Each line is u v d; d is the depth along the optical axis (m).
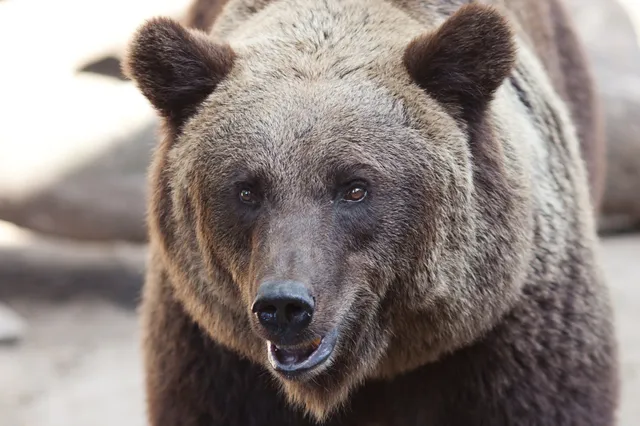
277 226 7.81
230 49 8.55
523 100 9.62
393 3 9.13
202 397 9.31
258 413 9.35
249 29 9.17
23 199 17.77
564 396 9.05
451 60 8.19
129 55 8.49
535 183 9.03
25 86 17.81
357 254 8.02
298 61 8.34
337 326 8.02
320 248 7.79
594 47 22.66
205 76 8.45
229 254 8.20
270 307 7.55
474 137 8.38
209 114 8.33
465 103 8.35
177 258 8.68
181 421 9.39
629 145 20.97
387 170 7.96
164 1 18.08
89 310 18.19
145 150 17.78
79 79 17.91
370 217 7.98
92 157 17.67
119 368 15.91
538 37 11.52
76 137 17.66
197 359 9.29
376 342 8.41
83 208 17.77
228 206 8.10
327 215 7.90
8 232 20.52
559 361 9.05
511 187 8.46
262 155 7.92
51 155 17.66
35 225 18.05
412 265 8.17
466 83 8.24
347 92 8.07
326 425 9.51
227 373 9.23
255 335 8.53
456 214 8.18
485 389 9.05
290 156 7.89
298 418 9.39
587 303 9.28
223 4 10.71
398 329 8.49
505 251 8.41
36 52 17.91
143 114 17.81
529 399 9.02
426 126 8.12
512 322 8.94
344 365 8.41
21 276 19.11
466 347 8.97
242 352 8.76
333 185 7.91
